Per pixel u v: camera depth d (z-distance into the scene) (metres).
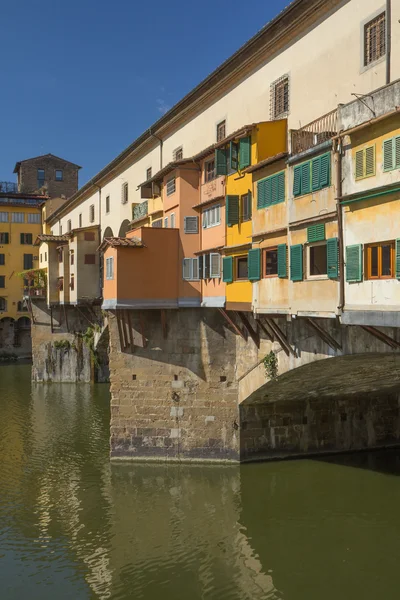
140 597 14.02
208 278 21.06
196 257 21.86
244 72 20.08
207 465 22.05
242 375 21.34
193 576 14.89
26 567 15.34
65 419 31.81
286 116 17.56
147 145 29.62
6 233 61.97
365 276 12.30
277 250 15.93
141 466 22.23
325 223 13.57
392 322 11.48
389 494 19.69
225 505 18.97
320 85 15.98
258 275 16.80
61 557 15.87
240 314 19.64
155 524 17.66
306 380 19.11
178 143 25.94
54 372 44.94
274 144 17.31
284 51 17.72
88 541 16.69
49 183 67.44
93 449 25.45
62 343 44.97
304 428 23.12
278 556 15.78
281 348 18.19
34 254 62.66
